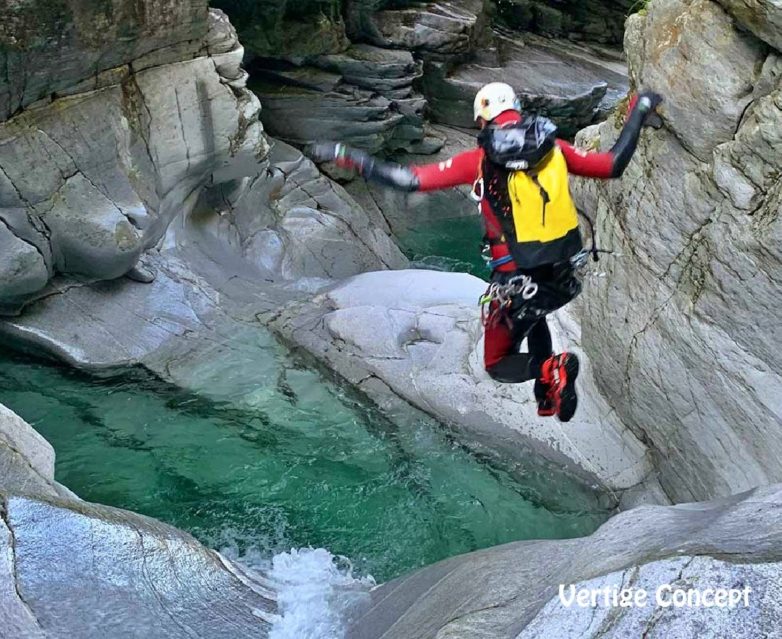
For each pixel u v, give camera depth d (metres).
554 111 13.55
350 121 11.76
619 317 6.36
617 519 4.10
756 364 5.13
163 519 6.46
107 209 7.56
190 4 7.67
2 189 6.92
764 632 2.71
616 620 2.89
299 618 4.53
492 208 3.38
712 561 2.94
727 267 5.16
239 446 7.20
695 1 5.27
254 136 8.92
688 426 5.88
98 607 3.97
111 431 7.24
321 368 7.97
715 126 5.15
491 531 6.56
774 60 4.81
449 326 8.10
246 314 8.63
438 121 13.76
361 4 12.23
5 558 4.00
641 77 5.80
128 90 7.70
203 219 9.52
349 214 11.49
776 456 5.12
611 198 6.34
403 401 7.54
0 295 7.25
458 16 13.14
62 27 6.68
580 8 17.44
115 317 8.03
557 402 3.82
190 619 4.17
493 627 3.38
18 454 5.01
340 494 6.80
